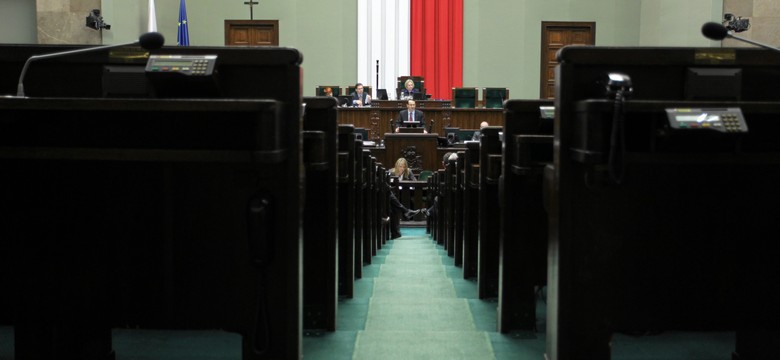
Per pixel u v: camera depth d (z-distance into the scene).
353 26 15.80
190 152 2.15
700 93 2.42
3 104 2.08
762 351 2.73
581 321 2.43
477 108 13.36
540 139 3.13
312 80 15.86
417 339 3.45
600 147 2.24
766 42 11.76
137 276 2.45
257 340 2.43
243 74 2.39
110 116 2.37
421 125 12.24
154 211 2.43
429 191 10.02
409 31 15.77
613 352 3.16
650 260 2.43
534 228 3.49
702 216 2.43
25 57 2.56
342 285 4.44
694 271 2.45
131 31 12.18
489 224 4.34
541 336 3.49
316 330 3.59
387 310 4.09
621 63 2.41
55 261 2.46
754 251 2.45
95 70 2.55
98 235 2.45
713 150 2.23
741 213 2.44
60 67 2.55
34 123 2.38
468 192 5.18
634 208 2.41
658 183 2.41
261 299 2.39
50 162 2.43
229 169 2.40
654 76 2.45
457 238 5.88
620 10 15.88
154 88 2.39
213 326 2.44
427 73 15.80
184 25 12.94
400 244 7.98
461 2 15.73
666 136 2.18
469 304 4.23
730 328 2.47
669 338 3.37
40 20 11.65
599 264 2.42
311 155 3.04
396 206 8.79
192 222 2.43
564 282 2.42
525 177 3.45
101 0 11.73
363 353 3.22
